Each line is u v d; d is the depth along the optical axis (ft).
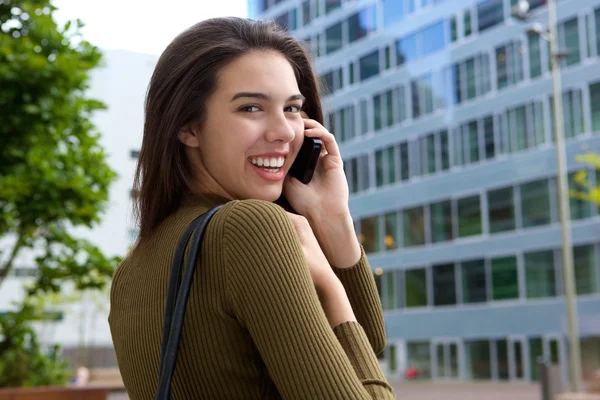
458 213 109.70
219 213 3.86
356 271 5.02
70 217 24.67
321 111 5.30
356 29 125.08
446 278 110.83
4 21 25.61
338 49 127.75
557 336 97.45
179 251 3.95
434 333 111.45
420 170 114.73
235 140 4.48
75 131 25.07
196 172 4.64
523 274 101.71
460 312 108.58
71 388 26.20
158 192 4.52
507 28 104.58
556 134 78.23
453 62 111.14
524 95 102.27
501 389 91.76
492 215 105.70
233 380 3.83
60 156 25.48
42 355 28.55
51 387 26.30
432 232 112.78
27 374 27.07
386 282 118.42
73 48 25.14
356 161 123.95
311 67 5.12
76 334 115.75
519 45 103.14
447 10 112.27
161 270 4.16
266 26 4.62
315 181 5.10
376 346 5.05
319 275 4.19
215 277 3.78
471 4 109.19
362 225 122.21
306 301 3.67
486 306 105.50
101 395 26.63
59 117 24.12
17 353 27.25
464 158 109.29
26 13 25.57
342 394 3.53
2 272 26.03
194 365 3.83
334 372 3.56
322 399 3.52
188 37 4.58
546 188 99.76
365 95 123.03
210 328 3.79
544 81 100.12
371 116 122.11
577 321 95.20
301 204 5.02
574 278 96.43
